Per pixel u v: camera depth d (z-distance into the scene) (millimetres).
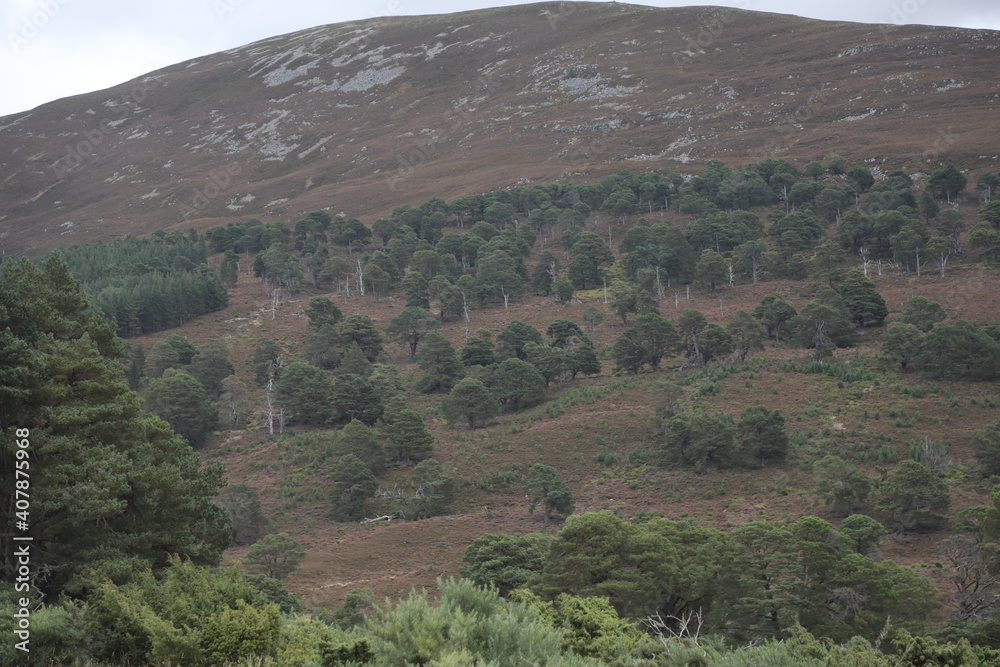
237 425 95125
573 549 36156
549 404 90062
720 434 70438
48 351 26531
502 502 71562
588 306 127250
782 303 104125
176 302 129250
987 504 57969
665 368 97500
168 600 16188
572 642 16703
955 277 114500
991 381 79812
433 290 127250
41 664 14352
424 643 13016
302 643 13852
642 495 68062
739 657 14094
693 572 34719
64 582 22703
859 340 99438
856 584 35344
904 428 71875
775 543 38562
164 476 25828
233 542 66812
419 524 67750
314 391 94312
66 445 24078
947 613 39312
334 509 71062
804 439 71875
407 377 106688
